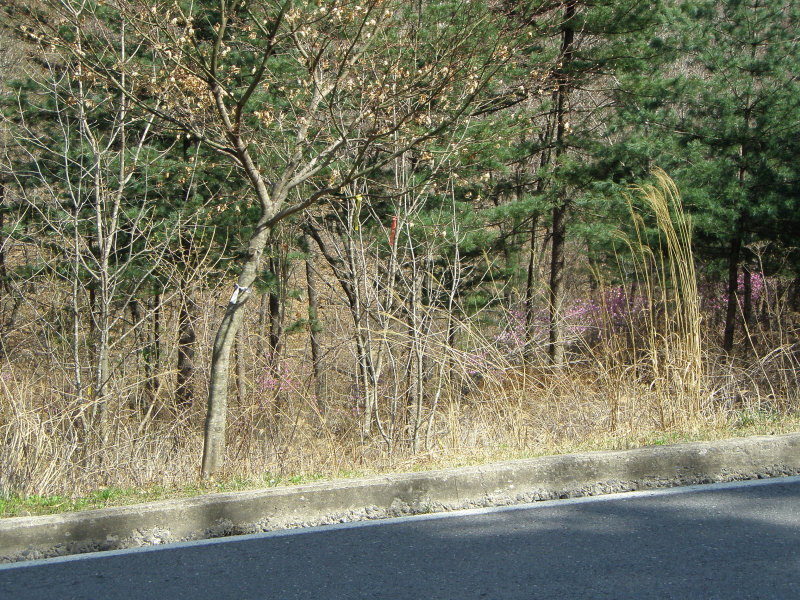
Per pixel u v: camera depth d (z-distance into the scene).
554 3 9.63
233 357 10.51
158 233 12.20
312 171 7.55
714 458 5.77
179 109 7.43
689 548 4.47
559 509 5.23
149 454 8.20
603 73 15.30
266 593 4.09
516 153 15.41
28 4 8.13
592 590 3.98
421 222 10.99
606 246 15.30
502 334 9.68
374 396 8.82
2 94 14.51
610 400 7.52
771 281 16.66
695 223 13.69
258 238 7.28
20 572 4.47
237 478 6.24
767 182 14.01
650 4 14.62
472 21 8.28
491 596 3.96
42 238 12.76
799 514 4.96
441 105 8.18
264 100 11.42
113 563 4.55
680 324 7.65
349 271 10.43
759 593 3.89
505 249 16.78
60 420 8.14
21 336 12.55
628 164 15.35
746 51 14.72
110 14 9.25
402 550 4.61
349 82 7.82
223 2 6.85
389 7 8.27
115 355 12.14
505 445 7.14
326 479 5.76
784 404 8.10
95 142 11.07
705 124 14.91
